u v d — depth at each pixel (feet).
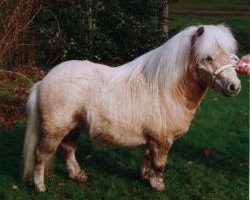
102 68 15.70
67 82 15.17
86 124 15.42
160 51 15.52
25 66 32.48
